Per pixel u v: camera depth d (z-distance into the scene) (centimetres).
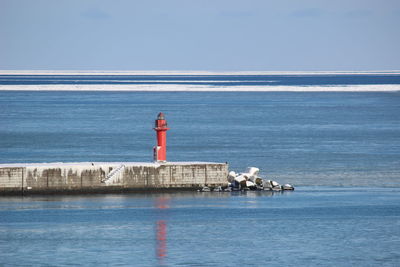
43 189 9938
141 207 9250
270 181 10825
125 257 6950
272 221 8494
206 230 8025
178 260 6862
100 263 6750
